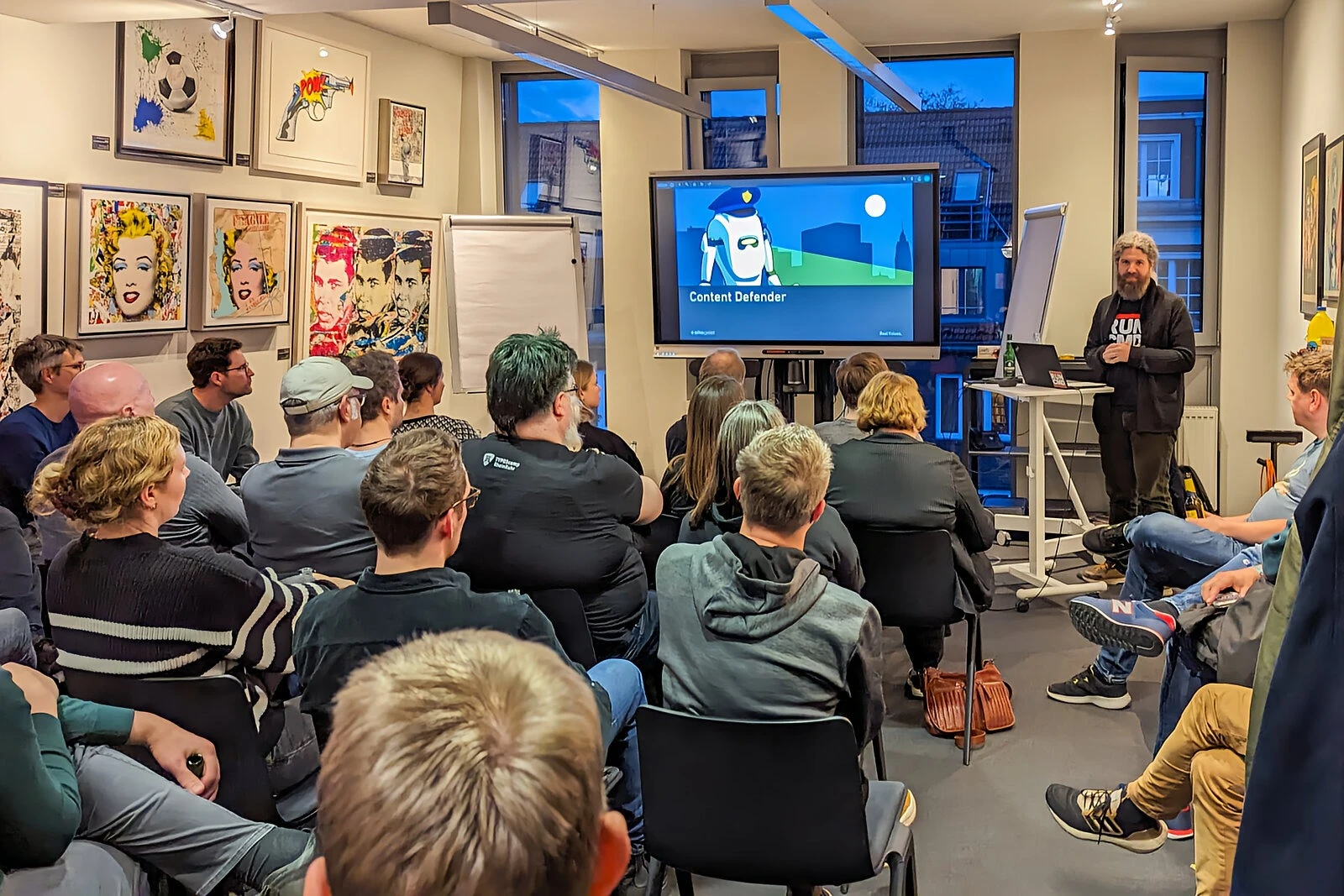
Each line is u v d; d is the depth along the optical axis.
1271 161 6.91
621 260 7.96
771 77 7.71
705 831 2.14
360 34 6.82
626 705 2.68
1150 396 5.84
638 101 7.80
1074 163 7.21
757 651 2.22
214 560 2.15
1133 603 3.16
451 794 0.66
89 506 2.09
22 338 4.69
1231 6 6.50
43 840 1.73
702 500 3.08
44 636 2.97
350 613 2.02
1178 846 3.14
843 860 2.07
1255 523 3.61
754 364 7.72
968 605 3.66
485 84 7.97
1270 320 6.99
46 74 4.78
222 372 4.75
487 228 7.34
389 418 3.64
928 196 6.98
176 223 5.47
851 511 3.60
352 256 6.74
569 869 0.68
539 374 2.76
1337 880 1.06
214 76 5.67
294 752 2.40
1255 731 1.23
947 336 7.86
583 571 2.75
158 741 2.07
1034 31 7.17
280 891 1.56
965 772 3.64
